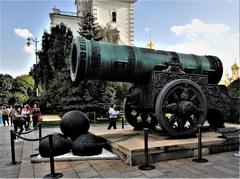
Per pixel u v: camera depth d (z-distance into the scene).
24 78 34.94
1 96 30.80
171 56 6.25
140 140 5.47
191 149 5.11
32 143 7.52
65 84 15.70
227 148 5.57
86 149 5.04
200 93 5.78
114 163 4.72
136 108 6.71
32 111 11.68
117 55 5.58
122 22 28.86
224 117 6.54
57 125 13.47
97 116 14.42
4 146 7.07
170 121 5.55
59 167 4.56
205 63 6.79
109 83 15.86
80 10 33.22
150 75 5.84
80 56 5.18
